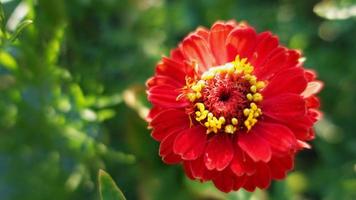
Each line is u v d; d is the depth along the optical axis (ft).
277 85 0.91
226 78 0.92
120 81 1.24
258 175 0.88
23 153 1.25
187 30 1.32
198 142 0.89
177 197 1.16
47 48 1.10
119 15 1.28
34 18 1.08
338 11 1.09
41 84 1.15
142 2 1.28
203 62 0.93
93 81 1.18
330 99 1.31
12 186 1.27
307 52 1.31
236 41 0.92
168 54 1.26
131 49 1.26
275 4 1.38
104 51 1.23
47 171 1.26
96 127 1.16
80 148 1.18
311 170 1.29
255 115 0.90
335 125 1.30
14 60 1.10
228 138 0.90
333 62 1.30
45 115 1.18
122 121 1.22
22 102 1.18
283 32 1.32
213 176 0.88
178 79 0.93
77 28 1.21
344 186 1.22
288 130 0.87
